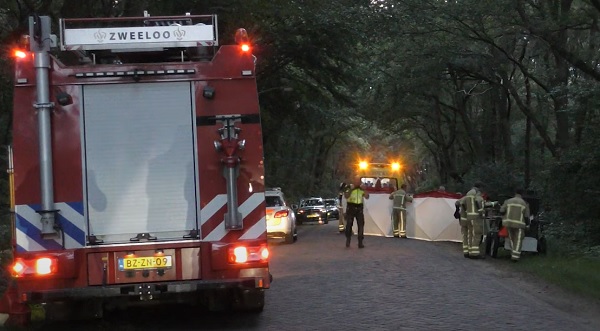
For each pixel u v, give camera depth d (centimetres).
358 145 9981
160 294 1212
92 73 1223
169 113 1243
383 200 3703
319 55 4094
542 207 3078
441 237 3272
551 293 1741
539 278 1975
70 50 1277
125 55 1358
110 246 1211
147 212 1229
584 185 2709
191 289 1209
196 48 1356
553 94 3044
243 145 1244
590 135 2750
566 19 3231
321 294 1730
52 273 1191
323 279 1984
